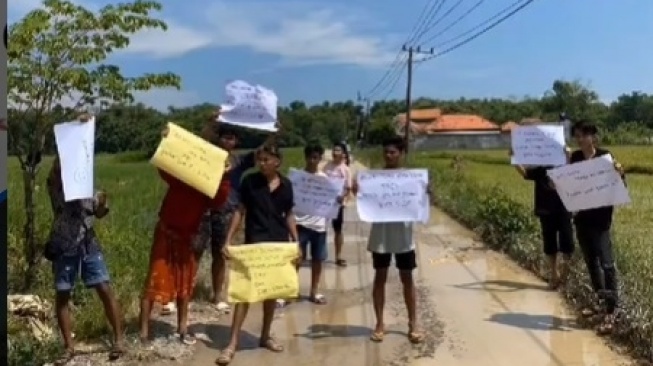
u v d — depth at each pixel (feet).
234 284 20.68
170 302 23.84
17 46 23.07
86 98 25.18
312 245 28.02
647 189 77.41
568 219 29.07
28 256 25.18
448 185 73.56
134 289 25.73
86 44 24.67
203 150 21.29
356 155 250.57
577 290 26.96
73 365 19.79
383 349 22.02
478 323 24.76
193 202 21.72
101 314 22.38
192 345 22.04
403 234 22.29
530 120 30.48
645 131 204.95
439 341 22.75
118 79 25.26
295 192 26.89
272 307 21.90
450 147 294.46
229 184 23.11
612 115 241.55
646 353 20.33
